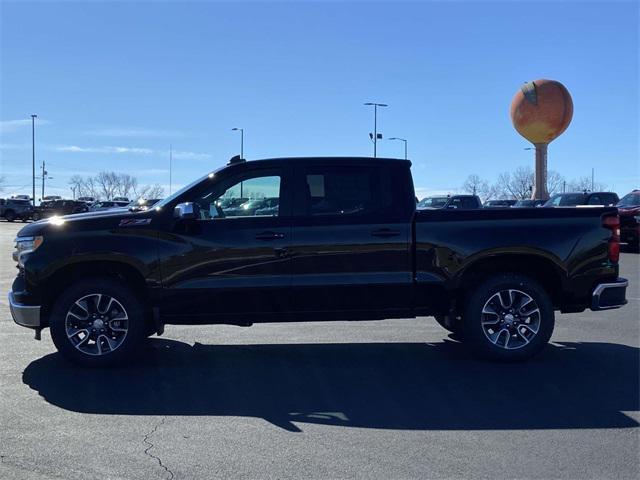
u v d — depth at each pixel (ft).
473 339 22.43
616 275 22.89
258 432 15.90
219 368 22.04
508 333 22.49
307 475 13.34
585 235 22.47
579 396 18.80
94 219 21.66
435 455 14.40
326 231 21.74
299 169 22.25
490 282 22.33
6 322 30.09
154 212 21.85
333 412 17.42
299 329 28.99
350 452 14.58
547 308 22.36
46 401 18.38
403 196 22.27
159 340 26.50
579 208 22.79
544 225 22.38
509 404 18.08
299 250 21.65
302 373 21.39
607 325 29.71
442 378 20.75
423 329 28.94
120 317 21.65
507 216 22.34
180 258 21.47
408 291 22.09
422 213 22.15
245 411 17.52
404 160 22.65
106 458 14.25
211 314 21.86
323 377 20.90
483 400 18.44
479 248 22.04
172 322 21.95
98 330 21.63
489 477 13.24
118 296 21.45
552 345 25.50
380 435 15.67
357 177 22.34
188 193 21.90
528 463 13.97
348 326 29.76
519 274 22.71
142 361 22.95
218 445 15.03
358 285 21.83
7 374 21.16
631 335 27.48
